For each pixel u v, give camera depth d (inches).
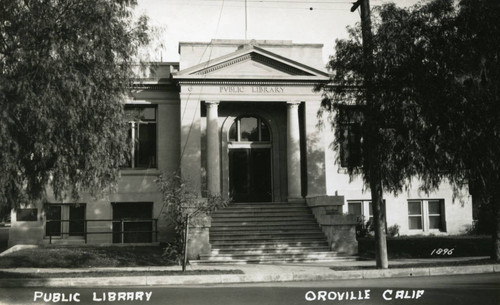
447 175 717.3
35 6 542.3
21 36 534.0
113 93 601.3
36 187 598.5
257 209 975.6
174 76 997.8
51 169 583.2
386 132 640.4
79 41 547.5
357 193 1095.6
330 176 1090.1
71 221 1007.6
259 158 1099.9
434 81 663.8
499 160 663.8
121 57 603.2
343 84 688.4
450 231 1114.7
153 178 1050.7
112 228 1037.8
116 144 616.1
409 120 644.7
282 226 927.7
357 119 685.3
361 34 684.1
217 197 727.7
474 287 512.1
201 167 1043.3
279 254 834.2
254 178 1091.3
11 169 534.6
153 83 1058.1
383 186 718.5
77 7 559.5
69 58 545.3
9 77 524.7
